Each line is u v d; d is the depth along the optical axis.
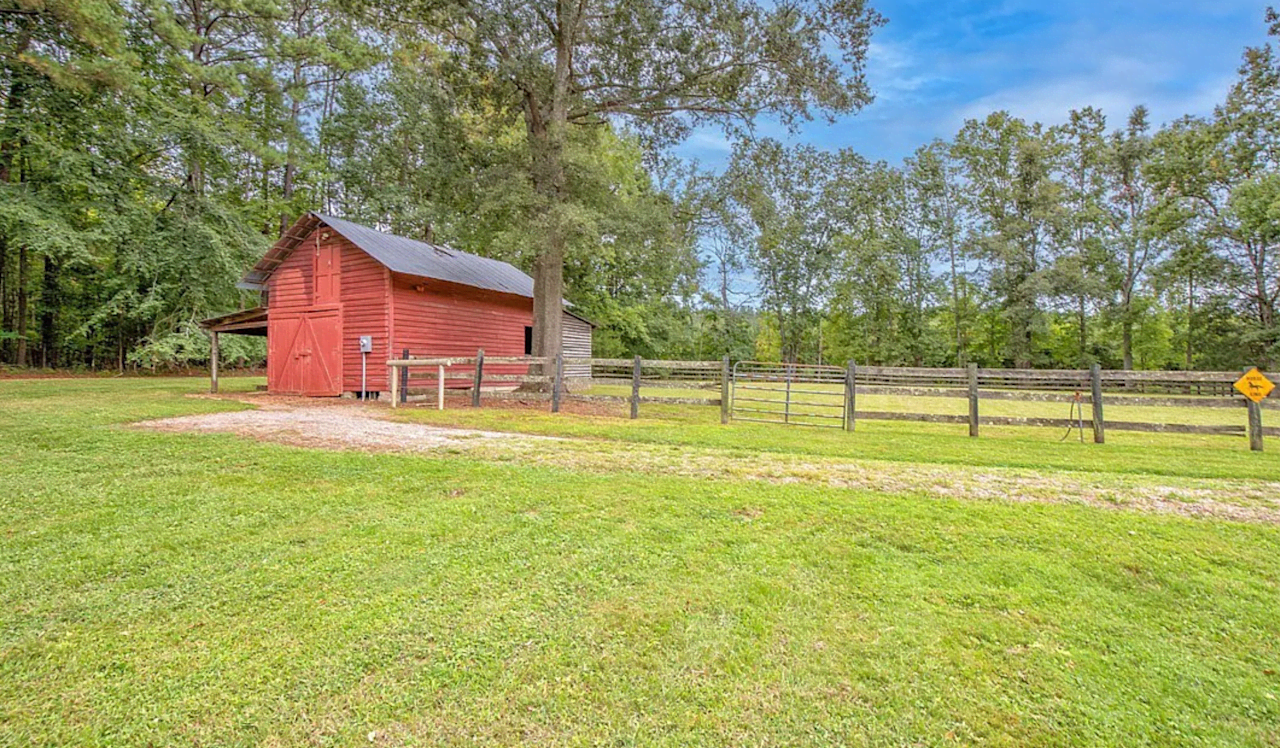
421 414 10.22
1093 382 8.12
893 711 2.12
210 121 20.14
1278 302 23.25
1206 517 4.29
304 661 2.39
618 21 12.18
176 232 19.22
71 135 17.89
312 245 14.66
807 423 10.32
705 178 17.72
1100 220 28.25
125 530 3.89
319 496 4.68
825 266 34.47
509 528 3.96
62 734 1.97
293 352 14.82
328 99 28.48
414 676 2.29
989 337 33.09
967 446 7.54
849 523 4.07
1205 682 2.30
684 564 3.38
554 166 12.30
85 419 8.53
